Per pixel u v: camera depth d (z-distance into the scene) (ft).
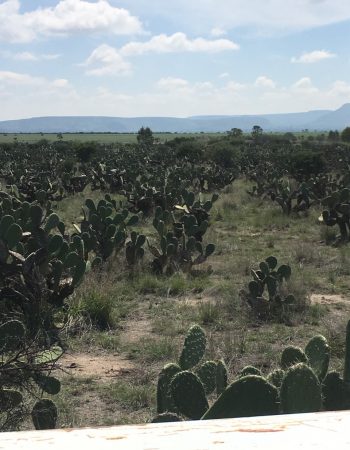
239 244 36.83
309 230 41.14
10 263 18.19
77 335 18.25
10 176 69.31
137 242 27.30
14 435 2.72
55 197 59.82
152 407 13.24
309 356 6.51
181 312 21.29
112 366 15.88
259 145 178.09
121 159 107.04
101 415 12.74
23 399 11.44
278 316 20.21
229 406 5.06
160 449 2.53
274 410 5.01
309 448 2.54
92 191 70.28
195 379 5.86
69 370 15.30
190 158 121.39
